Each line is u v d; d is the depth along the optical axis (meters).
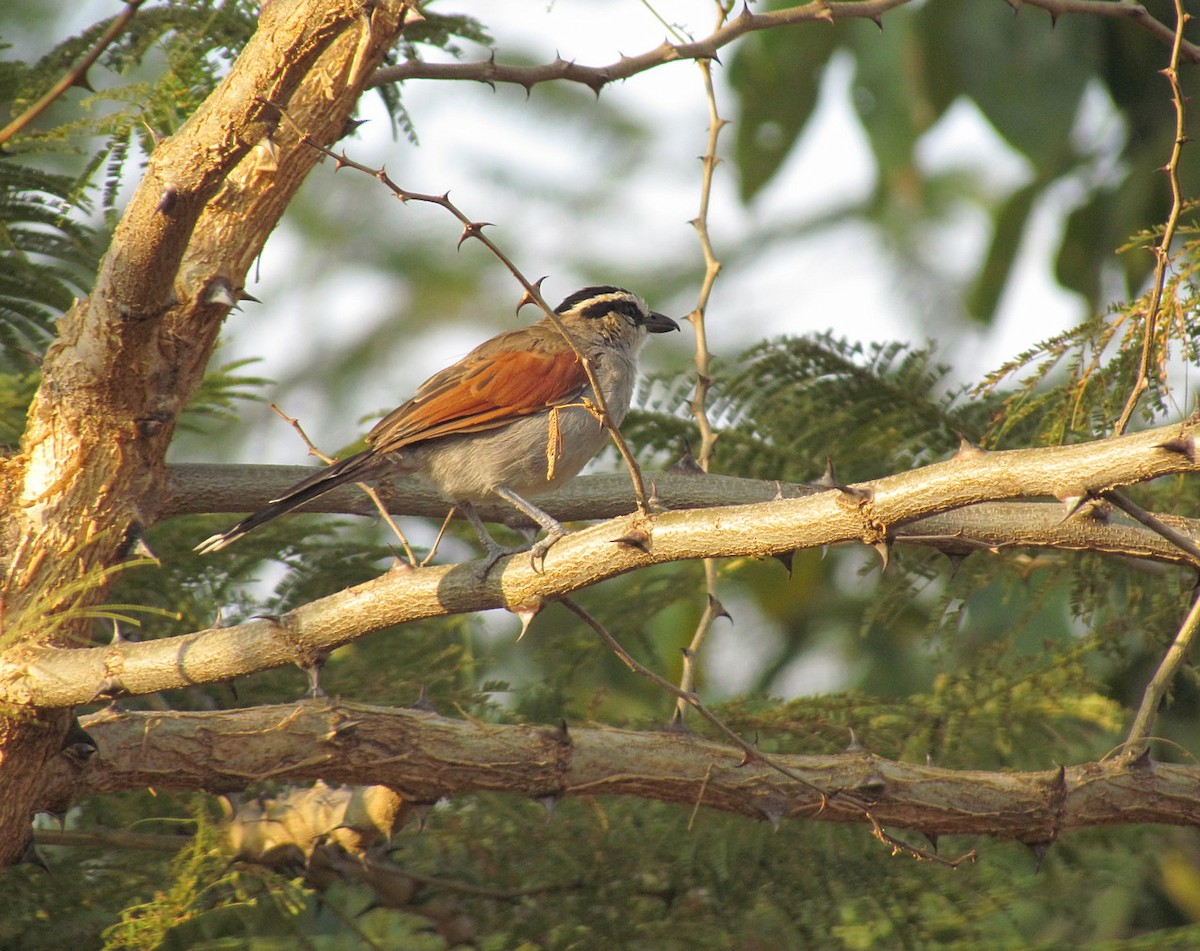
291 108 7.37
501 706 11.12
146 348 7.21
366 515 10.63
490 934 10.39
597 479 10.90
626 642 12.57
